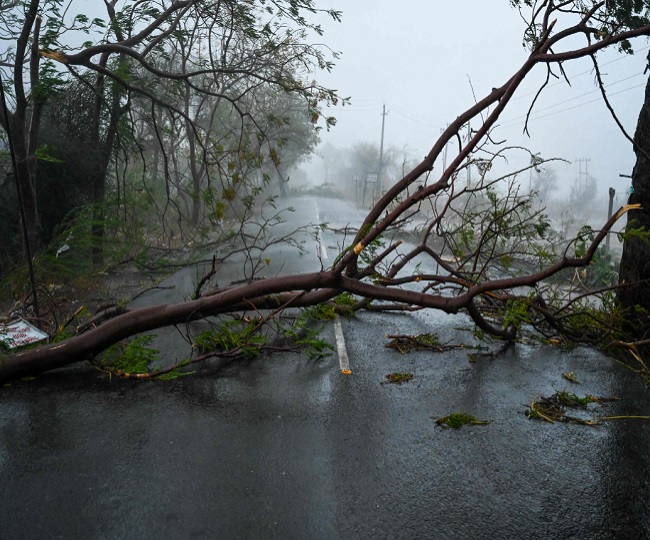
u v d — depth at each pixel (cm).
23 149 995
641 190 664
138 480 387
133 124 1290
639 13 704
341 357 668
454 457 421
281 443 443
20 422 487
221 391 560
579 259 526
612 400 536
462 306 580
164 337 761
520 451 432
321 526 335
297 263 1413
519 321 712
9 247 1130
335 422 484
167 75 1135
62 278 1077
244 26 1279
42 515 347
